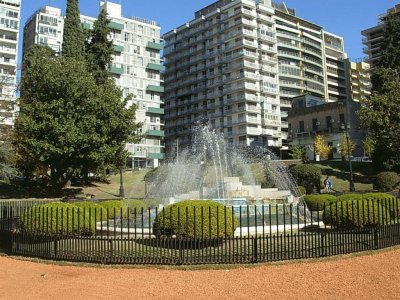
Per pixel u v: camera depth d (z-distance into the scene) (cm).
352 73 12762
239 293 738
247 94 9450
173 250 989
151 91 9244
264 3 10394
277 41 10506
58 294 755
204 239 963
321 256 991
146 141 8994
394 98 3788
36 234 1099
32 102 3484
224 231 991
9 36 8856
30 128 3170
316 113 7538
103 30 5109
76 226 1151
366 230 1077
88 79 3428
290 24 11062
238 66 9562
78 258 1013
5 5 8806
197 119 10400
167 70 11381
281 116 10262
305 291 742
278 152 8544
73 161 3409
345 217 1216
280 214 1731
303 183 3434
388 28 5316
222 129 9788
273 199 2081
